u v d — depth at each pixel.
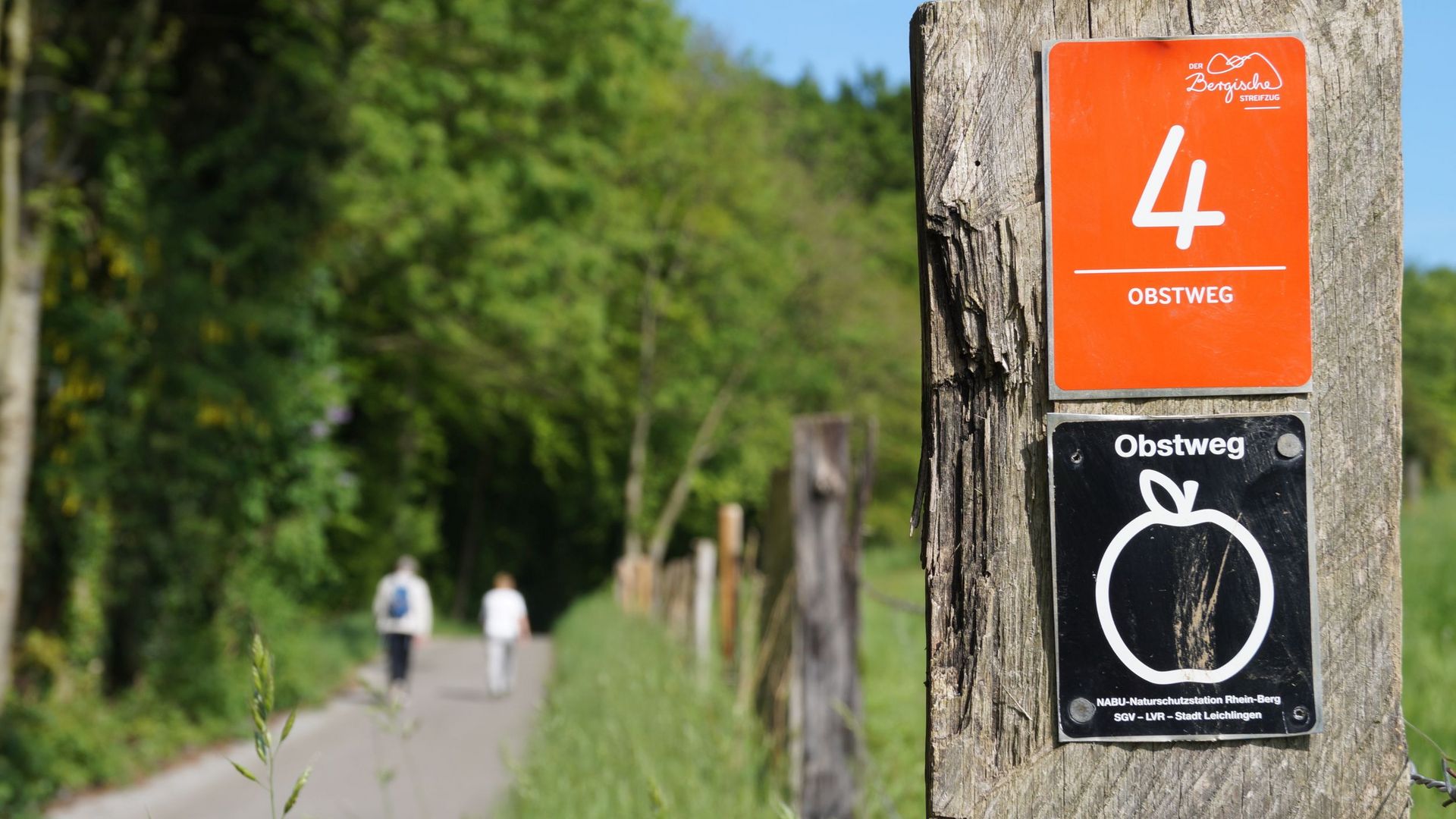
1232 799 1.51
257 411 12.63
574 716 7.41
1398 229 1.52
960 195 1.56
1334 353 1.52
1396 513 1.51
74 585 11.00
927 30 1.58
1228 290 1.53
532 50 19.17
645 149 35.00
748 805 4.34
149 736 10.53
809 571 5.21
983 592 1.55
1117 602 1.52
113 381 11.18
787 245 39.16
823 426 5.29
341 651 18.53
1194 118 1.54
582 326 22.66
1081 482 1.53
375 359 29.02
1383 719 1.50
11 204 9.32
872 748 5.68
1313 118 1.54
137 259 11.11
